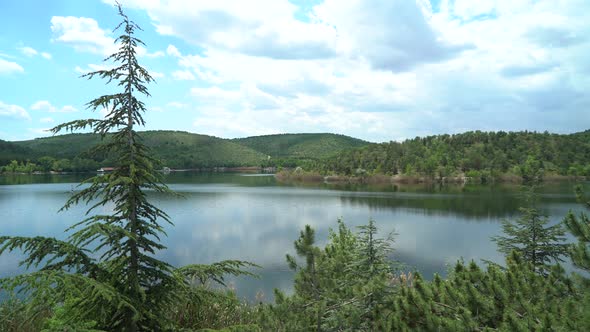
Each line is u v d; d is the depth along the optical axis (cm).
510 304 504
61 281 347
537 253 1027
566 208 5384
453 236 3947
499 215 5553
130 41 461
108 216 454
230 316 705
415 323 516
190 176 18888
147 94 487
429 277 2458
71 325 376
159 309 471
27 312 347
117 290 409
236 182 14462
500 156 16725
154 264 464
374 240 787
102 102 443
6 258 2762
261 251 3384
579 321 404
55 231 4125
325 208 6688
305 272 598
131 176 438
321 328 543
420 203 7312
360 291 583
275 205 7188
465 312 489
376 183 14750
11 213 5428
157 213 491
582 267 460
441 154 17838
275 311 550
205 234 4253
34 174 16525
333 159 19512
